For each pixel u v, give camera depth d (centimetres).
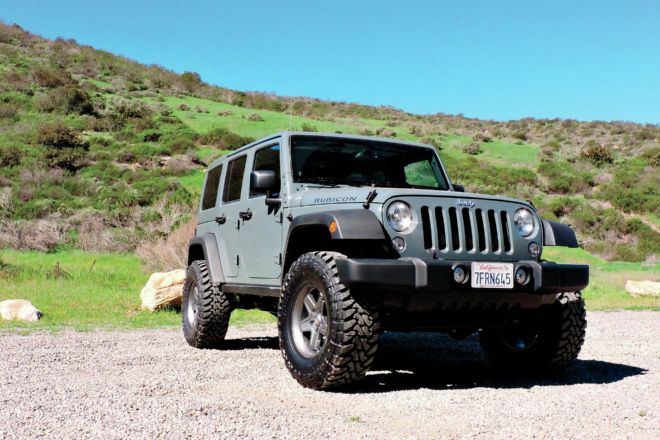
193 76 7431
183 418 326
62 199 2798
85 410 342
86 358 539
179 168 3425
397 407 364
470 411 355
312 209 463
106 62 7000
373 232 400
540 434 306
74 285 1232
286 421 325
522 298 437
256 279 543
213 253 624
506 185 3975
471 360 582
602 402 383
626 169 4622
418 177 559
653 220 3566
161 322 835
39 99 4688
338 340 394
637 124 6731
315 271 420
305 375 417
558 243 457
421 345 689
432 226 421
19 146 3566
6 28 6981
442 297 412
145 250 1570
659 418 343
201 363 522
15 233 2073
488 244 436
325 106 7644
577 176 4247
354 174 527
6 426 309
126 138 4153
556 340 472
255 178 480
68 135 3694
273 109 6844
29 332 718
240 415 336
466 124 7031
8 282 1236
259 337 720
